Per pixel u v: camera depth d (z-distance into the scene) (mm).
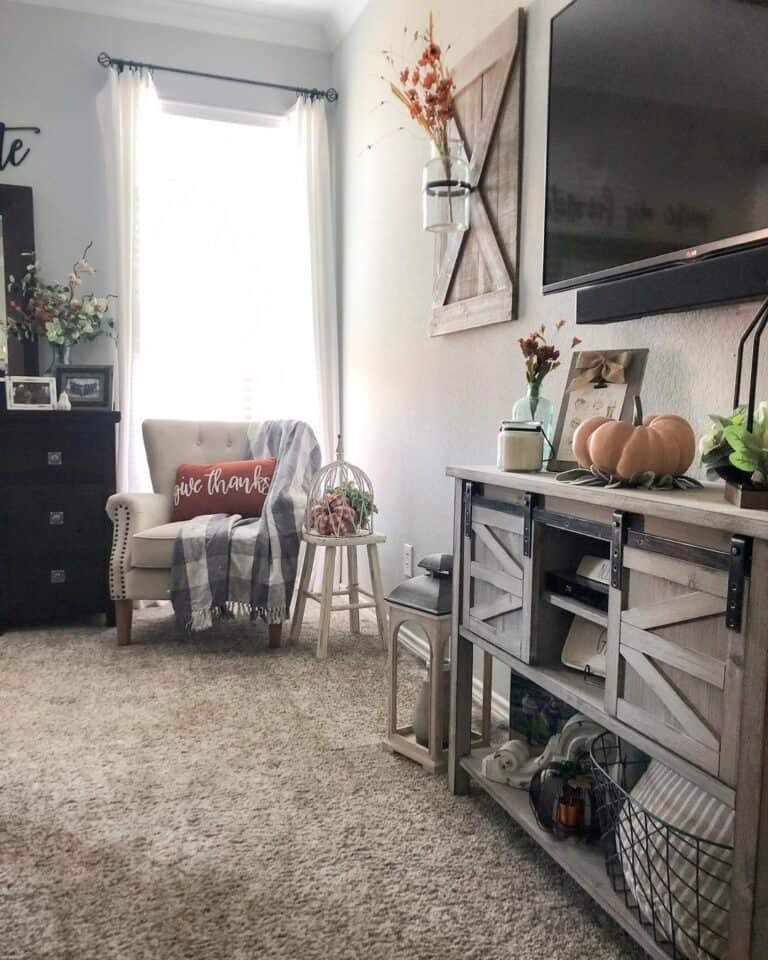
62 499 3281
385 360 3377
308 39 4004
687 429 1362
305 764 2010
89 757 2039
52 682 2611
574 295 2006
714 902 1136
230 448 3586
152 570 2975
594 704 1325
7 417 3174
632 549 1217
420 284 2984
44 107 3639
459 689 1836
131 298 3684
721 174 1379
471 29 2521
